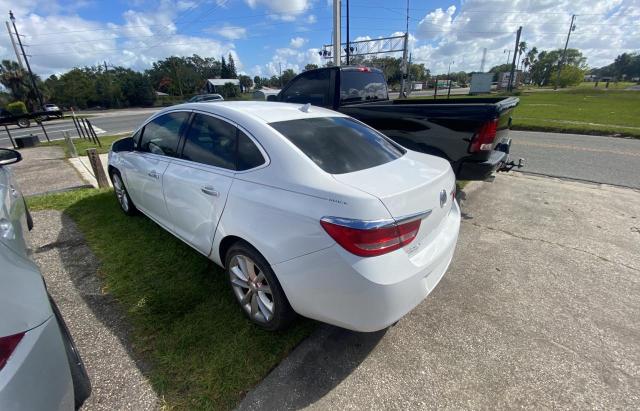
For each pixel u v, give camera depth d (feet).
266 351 6.82
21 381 3.65
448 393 6.02
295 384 6.13
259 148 7.00
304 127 7.68
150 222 12.86
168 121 9.87
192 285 8.93
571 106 66.28
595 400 5.89
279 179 6.45
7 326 3.67
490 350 6.98
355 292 5.53
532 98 95.50
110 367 6.40
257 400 5.80
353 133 8.35
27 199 15.89
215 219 7.58
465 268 10.11
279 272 6.26
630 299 8.60
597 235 12.16
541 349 7.00
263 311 7.14
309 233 5.77
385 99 20.75
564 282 9.36
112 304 8.20
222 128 7.91
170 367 6.41
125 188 12.75
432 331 7.50
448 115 12.68
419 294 6.17
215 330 7.34
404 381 6.25
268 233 6.33
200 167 8.20
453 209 8.39
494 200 15.96
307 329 7.43
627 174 19.93
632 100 83.30
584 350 6.97
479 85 138.62
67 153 32.01
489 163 12.32
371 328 5.80
